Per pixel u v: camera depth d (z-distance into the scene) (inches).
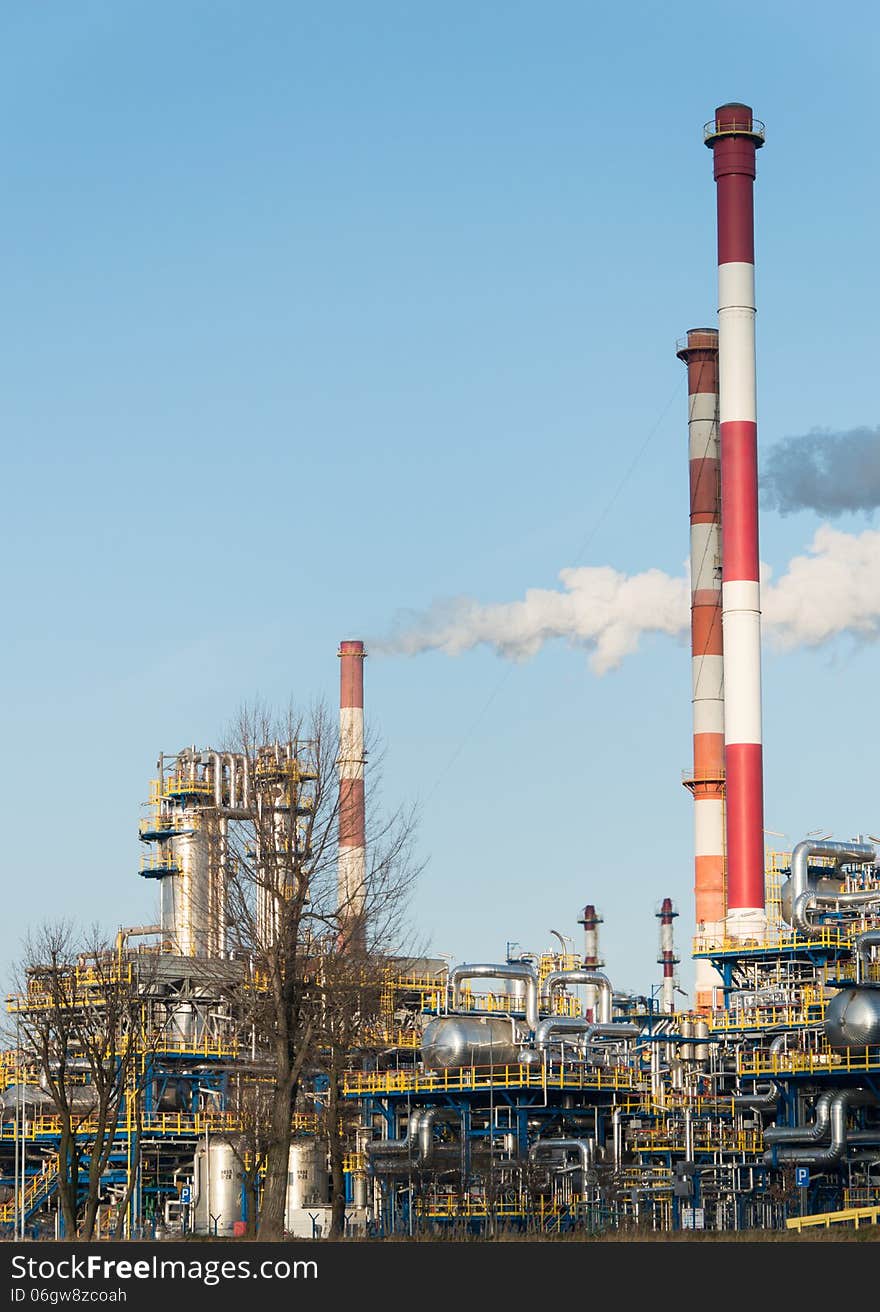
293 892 5290.4
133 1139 7509.8
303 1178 7751.0
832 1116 6678.2
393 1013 7736.2
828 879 7509.8
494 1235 5556.1
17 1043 7583.7
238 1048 7495.1
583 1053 7116.1
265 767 5457.7
